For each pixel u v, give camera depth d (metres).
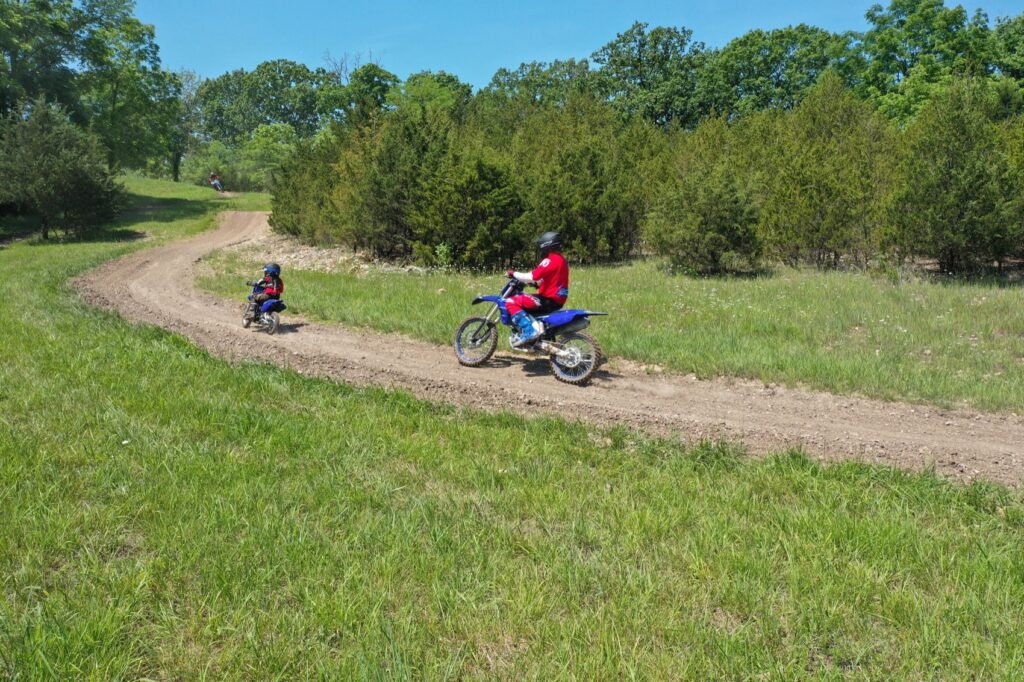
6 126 35.59
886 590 3.59
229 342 10.52
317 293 14.85
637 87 59.50
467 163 20.69
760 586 3.60
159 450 5.30
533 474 5.18
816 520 4.37
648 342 9.89
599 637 3.13
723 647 3.09
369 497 4.64
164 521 4.12
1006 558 3.88
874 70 46.34
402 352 9.91
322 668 2.86
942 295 13.69
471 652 3.06
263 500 4.49
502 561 3.84
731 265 19.36
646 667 2.96
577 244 21.80
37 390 6.73
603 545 4.05
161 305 14.20
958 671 2.98
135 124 54.28
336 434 5.96
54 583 3.51
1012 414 7.11
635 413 7.07
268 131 85.75
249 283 11.62
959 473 5.51
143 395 6.76
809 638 3.19
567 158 22.94
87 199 34.84
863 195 18.92
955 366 8.86
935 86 38.56
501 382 8.33
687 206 18.77
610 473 5.29
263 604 3.39
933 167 17.17
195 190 65.75
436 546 3.95
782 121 29.09
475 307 12.84
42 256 25.31
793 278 17.17
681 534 4.24
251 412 6.38
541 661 3.01
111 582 3.47
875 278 16.95
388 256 24.17
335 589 3.51
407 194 22.38
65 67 47.91
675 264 19.39
